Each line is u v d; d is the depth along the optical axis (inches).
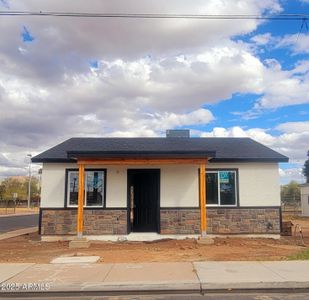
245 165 755.4
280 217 747.4
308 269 422.0
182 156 689.0
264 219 746.2
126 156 688.4
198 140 860.0
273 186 753.0
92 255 543.5
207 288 360.5
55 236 740.0
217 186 752.3
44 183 750.5
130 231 751.7
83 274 406.6
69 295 354.9
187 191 744.3
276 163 756.6
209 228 741.3
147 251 584.4
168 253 560.4
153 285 360.2
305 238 743.7
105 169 747.4
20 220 1508.4
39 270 430.0
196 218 737.0
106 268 435.8
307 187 1584.6
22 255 563.8
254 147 808.3
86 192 743.7
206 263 458.3
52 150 782.5
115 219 735.1
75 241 652.7
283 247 628.1
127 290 358.0
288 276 389.1
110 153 685.3
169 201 741.9
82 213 683.4
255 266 438.6
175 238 731.4
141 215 767.7
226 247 625.6
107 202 739.4
